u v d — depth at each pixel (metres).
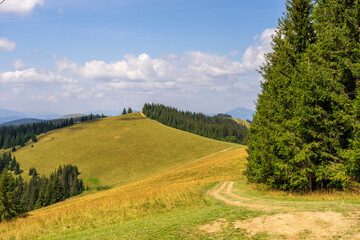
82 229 13.36
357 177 12.98
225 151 104.75
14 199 41.25
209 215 11.50
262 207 12.27
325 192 15.08
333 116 13.98
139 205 17.30
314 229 7.46
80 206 18.83
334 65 13.97
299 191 17.03
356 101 12.23
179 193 20.73
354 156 11.84
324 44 14.06
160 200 18.62
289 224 8.30
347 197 13.05
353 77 13.38
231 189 25.11
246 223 9.12
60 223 14.82
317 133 14.61
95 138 154.25
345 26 12.95
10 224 16.33
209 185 29.53
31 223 15.41
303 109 14.58
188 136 148.88
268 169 19.06
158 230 9.84
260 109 20.98
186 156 116.94
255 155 21.84
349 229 6.90
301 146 15.51
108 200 20.28
